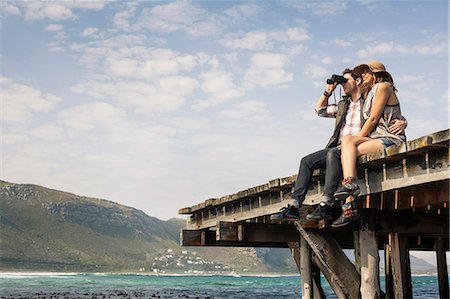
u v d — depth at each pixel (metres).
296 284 72.50
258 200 8.80
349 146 6.12
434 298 31.03
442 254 12.38
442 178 5.48
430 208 7.39
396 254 7.86
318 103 7.53
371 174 6.38
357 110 6.74
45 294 38.97
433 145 5.29
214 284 71.12
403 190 6.65
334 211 6.86
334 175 6.18
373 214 6.89
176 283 75.31
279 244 11.11
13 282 70.00
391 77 6.65
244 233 9.02
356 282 7.01
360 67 6.75
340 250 7.12
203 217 10.86
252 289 52.75
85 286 58.75
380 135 6.28
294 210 6.34
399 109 6.46
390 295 10.70
